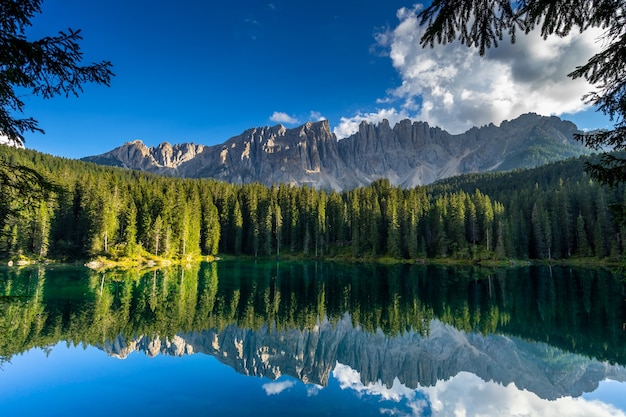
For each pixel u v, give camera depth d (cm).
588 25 601
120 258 7469
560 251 8856
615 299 4200
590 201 9019
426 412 1706
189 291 4678
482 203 9738
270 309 3950
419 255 9225
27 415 1484
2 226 809
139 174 17988
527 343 2939
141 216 8875
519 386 2109
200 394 1738
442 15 573
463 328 3369
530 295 4606
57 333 2692
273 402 1678
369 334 3256
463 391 2019
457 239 9144
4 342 2475
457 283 5600
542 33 605
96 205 7562
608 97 674
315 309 4000
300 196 11719
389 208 9894
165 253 8519
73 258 7369
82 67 709
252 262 9219
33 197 804
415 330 3341
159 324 3125
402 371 2388
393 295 4694
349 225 10912
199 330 3073
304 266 8231
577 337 3005
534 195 10369
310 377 2134
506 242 8662
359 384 2062
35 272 5784
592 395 1955
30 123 733
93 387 1789
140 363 2166
